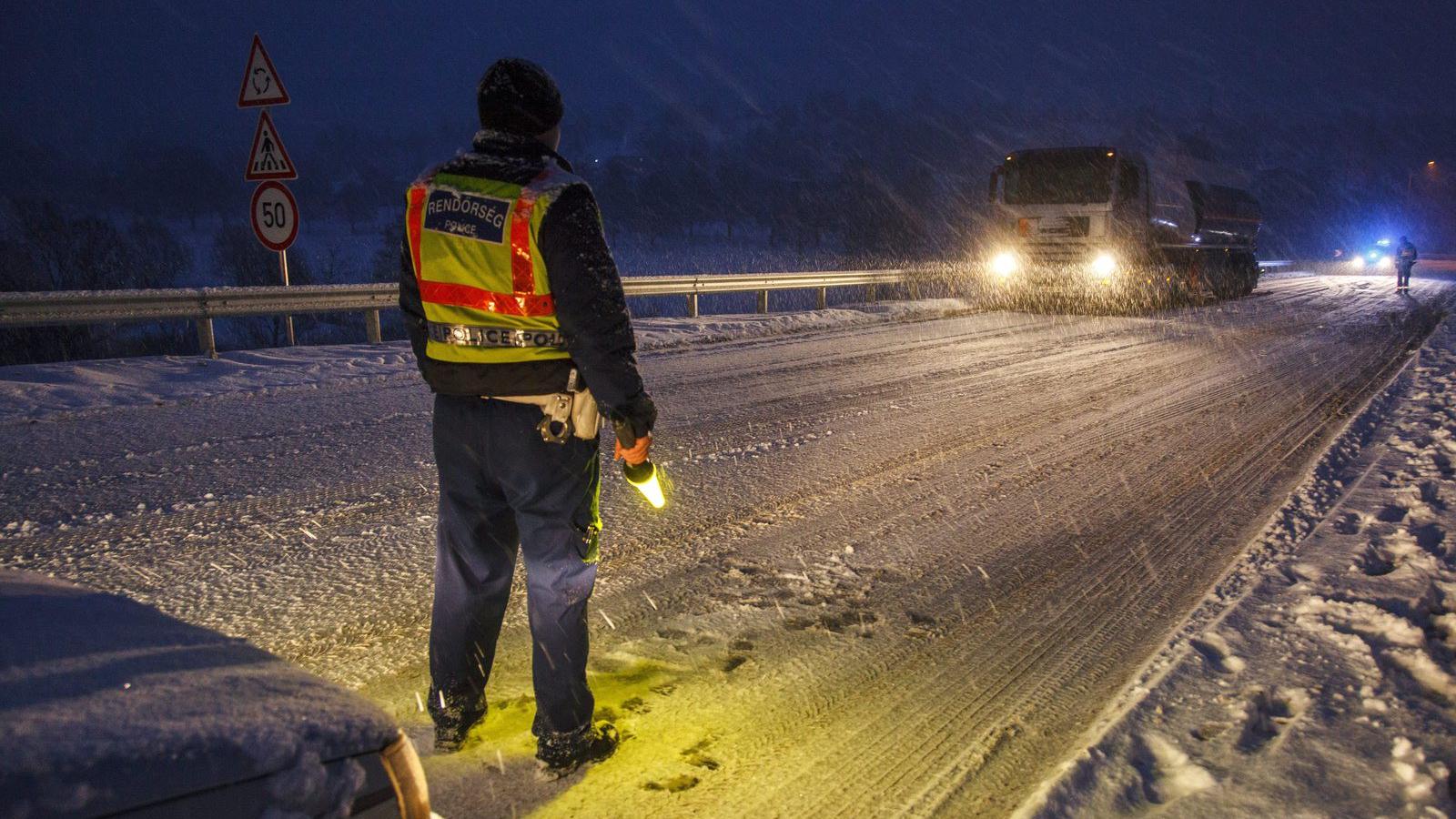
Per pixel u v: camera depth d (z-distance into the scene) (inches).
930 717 125.5
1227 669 130.5
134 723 50.8
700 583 173.3
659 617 157.6
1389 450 264.8
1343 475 245.6
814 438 291.9
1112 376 419.5
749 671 138.4
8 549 182.2
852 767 112.6
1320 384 401.4
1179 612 163.3
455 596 109.0
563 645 105.3
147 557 179.8
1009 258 745.6
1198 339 565.3
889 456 271.6
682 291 623.5
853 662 142.0
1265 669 129.3
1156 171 755.4
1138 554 192.9
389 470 244.1
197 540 190.1
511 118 99.3
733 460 264.1
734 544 195.3
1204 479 250.7
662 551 189.9
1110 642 150.9
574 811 102.0
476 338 98.3
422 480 235.6
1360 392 380.5
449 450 104.6
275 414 309.1
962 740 119.6
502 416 100.2
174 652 61.9
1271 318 710.5
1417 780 100.8
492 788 105.4
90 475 234.7
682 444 280.5
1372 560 173.8
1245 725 114.4
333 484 231.1
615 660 141.0
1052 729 122.7
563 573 104.1
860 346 511.5
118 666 57.6
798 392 367.6
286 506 213.2
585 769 110.1
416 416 309.0
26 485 224.8
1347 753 107.0
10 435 274.2
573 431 101.1
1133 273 735.1
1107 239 708.7
